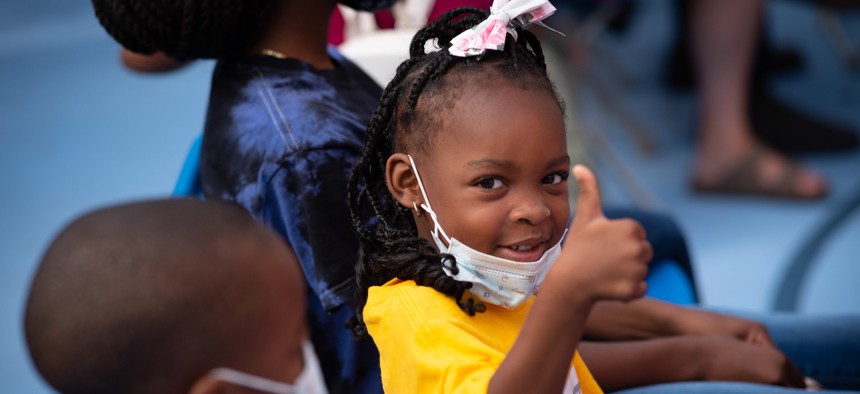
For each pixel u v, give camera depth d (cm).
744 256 479
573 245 129
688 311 227
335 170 185
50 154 643
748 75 535
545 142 153
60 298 112
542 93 156
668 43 736
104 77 795
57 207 561
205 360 112
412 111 161
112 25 197
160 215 117
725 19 529
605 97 605
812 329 236
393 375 158
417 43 174
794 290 446
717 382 200
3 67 834
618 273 126
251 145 189
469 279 157
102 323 110
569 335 131
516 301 159
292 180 185
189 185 215
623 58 721
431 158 158
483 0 309
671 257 266
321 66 207
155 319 110
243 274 114
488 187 154
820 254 474
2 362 412
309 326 188
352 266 183
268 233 121
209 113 201
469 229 154
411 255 162
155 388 112
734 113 534
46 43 894
